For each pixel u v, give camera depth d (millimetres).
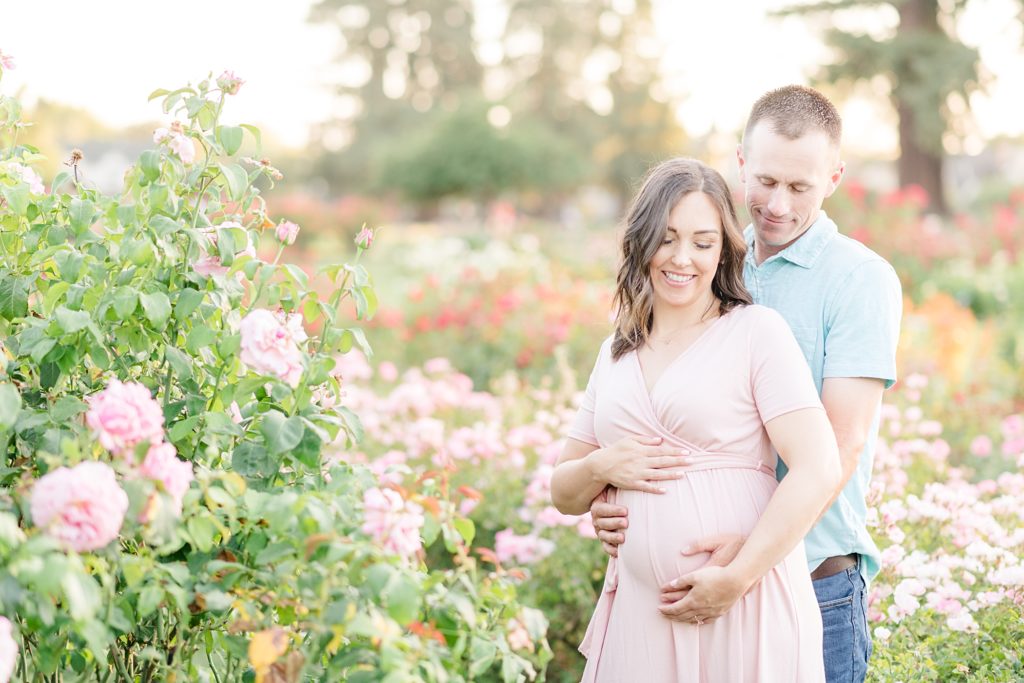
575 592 3680
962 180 41250
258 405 2238
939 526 3393
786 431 2090
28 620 1828
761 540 2039
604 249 13641
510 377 5848
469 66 49094
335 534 1794
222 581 1931
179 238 2262
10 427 2082
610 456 2244
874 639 2834
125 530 1970
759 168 2352
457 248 14508
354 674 1853
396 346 8195
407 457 4562
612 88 44938
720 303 2256
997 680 2631
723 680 2117
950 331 7012
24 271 2418
